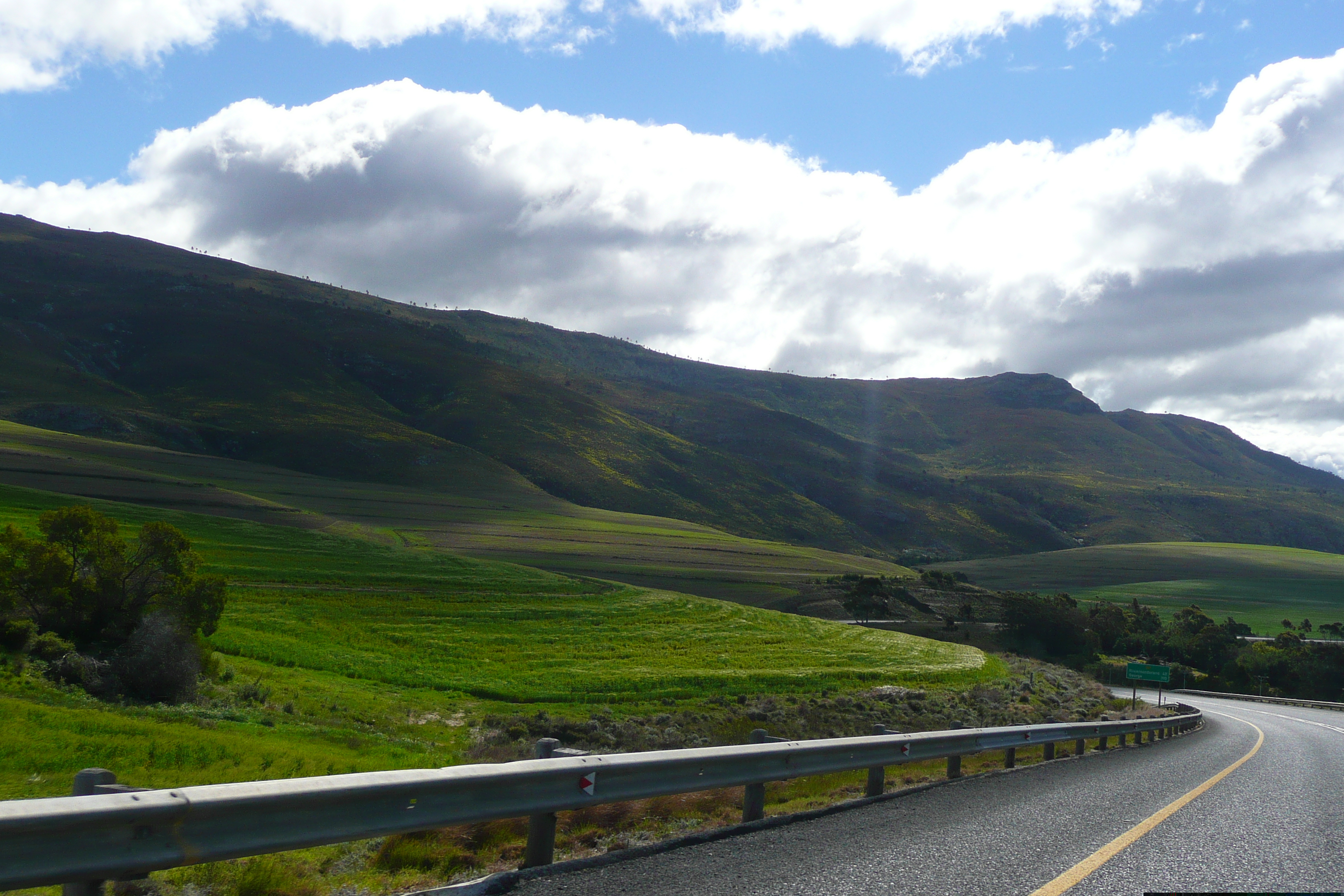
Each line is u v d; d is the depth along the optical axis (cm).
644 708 4066
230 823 450
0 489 8700
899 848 694
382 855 667
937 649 6625
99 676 2878
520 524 16050
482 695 4275
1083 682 6384
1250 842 799
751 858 645
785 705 3903
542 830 618
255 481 15525
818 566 16112
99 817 391
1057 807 937
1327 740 2472
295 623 5428
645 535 17175
